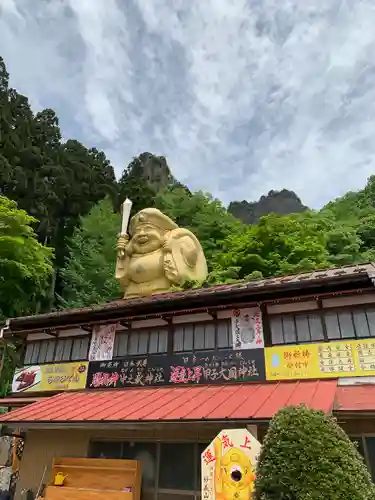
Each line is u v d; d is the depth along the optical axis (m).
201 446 9.08
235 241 25.23
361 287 9.02
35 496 10.05
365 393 7.84
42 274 23.56
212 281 21.72
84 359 11.75
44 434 10.80
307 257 21.61
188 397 9.02
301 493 4.89
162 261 16.38
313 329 9.48
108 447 9.99
